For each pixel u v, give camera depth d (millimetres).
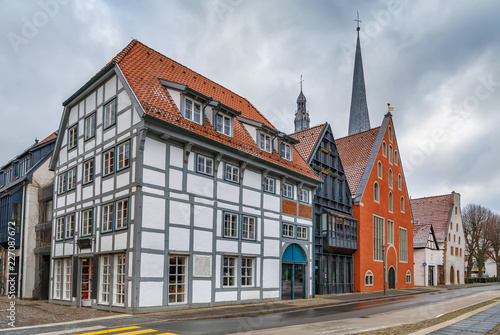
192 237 19672
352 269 35250
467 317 15133
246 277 22844
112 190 19344
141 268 17297
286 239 26078
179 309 18594
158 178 18500
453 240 63906
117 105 19906
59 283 23078
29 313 17031
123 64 20297
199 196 20281
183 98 20438
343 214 34281
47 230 25719
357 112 88562
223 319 16578
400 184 46469
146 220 17750
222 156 21734
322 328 13953
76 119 23562
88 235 20688
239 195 22703
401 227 45094
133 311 16875
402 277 44312
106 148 20266
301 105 91250
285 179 26453
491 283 66188
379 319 16703
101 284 19328
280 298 25031
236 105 27281
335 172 34750
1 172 34281
